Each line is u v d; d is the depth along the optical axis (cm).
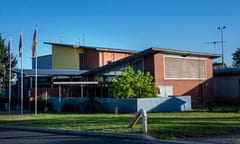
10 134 1639
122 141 1316
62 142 1320
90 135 1529
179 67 3631
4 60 5384
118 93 2897
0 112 3247
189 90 3700
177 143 1231
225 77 4141
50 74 3775
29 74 3616
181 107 2984
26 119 2331
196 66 3803
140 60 3538
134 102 2745
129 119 2092
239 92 3997
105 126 1714
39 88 3488
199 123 1792
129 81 2911
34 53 2808
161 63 3469
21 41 3056
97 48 4684
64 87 3775
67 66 5044
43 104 3334
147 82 2977
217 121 1897
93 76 3828
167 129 1535
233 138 1291
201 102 3803
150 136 1376
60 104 3197
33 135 1576
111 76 3656
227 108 3102
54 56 5222
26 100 3731
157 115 2405
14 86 4312
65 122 1998
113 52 4881
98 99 2938
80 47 4881
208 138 1302
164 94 3450
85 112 2914
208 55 3838
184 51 3547
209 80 3925
